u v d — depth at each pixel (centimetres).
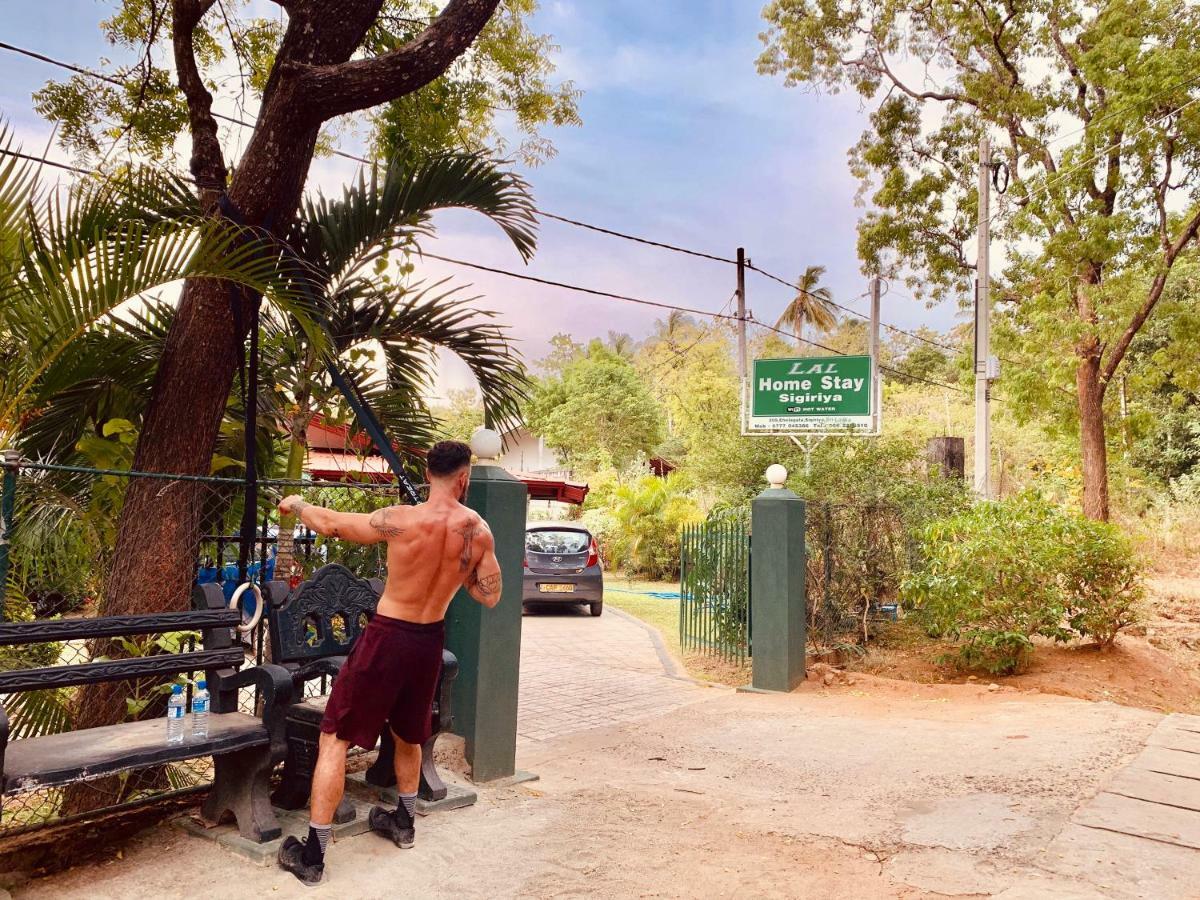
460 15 514
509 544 526
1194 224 1761
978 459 1420
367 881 351
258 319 494
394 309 605
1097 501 1858
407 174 580
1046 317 1777
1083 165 1723
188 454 500
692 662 1012
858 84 2116
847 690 838
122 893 334
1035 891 340
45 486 482
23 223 426
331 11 526
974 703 755
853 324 4678
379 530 363
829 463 1194
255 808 381
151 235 434
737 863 378
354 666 357
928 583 855
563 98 866
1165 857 376
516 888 349
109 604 483
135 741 354
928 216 2062
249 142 526
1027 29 1908
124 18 692
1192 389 2091
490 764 511
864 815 448
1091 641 966
